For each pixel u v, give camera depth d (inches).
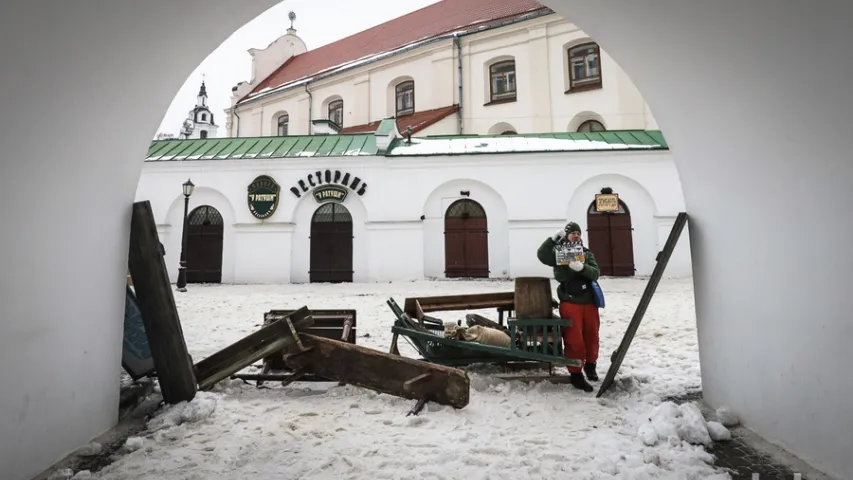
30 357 96.6
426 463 104.7
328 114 1162.0
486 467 103.0
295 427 126.3
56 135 98.4
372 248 644.7
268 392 158.7
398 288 559.5
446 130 902.4
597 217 627.8
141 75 118.1
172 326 139.6
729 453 107.9
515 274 625.6
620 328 288.2
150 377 160.7
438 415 135.0
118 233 129.9
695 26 107.8
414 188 645.9
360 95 1066.1
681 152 145.1
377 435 120.9
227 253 661.9
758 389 115.3
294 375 155.0
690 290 484.7
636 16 122.4
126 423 130.9
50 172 99.7
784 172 101.3
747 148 112.8
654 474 98.4
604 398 150.9
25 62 83.8
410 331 177.6
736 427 122.2
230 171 663.1
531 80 869.8
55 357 104.3
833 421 91.0
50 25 84.7
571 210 629.6
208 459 107.0
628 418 131.4
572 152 624.1
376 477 98.7
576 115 837.2
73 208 109.2
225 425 128.0
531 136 695.7
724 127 119.2
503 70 924.0
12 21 77.5
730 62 105.3
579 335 163.0
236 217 658.2
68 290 108.6
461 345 167.5
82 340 114.2
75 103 100.6
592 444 114.2
